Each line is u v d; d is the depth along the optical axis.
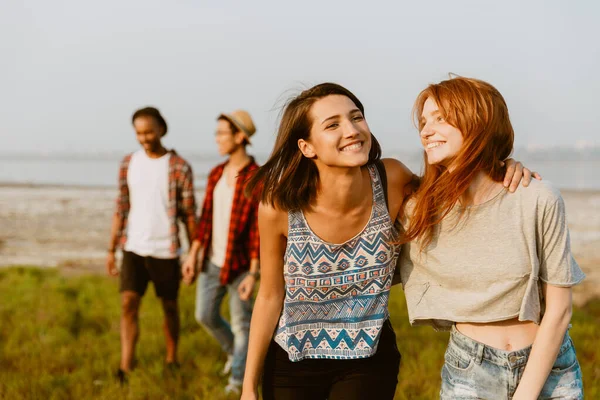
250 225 4.76
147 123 5.19
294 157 2.52
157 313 6.99
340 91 2.48
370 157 2.61
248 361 2.80
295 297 2.65
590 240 14.88
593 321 7.23
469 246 2.41
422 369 5.00
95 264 12.77
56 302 7.64
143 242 5.21
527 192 2.31
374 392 2.68
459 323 2.51
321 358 2.72
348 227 2.55
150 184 5.24
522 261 2.34
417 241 2.52
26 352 5.61
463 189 2.35
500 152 2.44
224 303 7.55
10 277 9.91
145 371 5.06
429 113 2.46
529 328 2.42
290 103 2.49
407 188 2.65
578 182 34.31
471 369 2.44
